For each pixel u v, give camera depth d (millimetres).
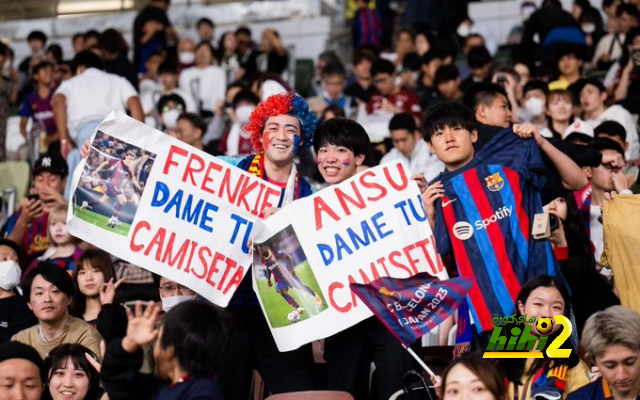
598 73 16500
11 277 9156
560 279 7711
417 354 7633
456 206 7809
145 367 7531
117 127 7914
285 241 7691
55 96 13688
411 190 7789
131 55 22578
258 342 7871
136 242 7844
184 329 6258
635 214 8211
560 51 15188
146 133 7938
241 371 7758
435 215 7879
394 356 7539
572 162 8062
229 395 7715
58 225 10500
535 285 7367
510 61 17781
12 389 7016
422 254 7707
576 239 8766
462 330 7746
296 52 22094
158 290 8977
